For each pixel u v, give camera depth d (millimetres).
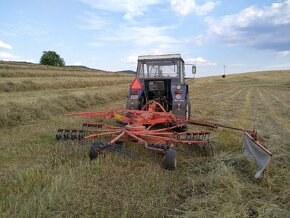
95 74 43125
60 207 3299
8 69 31656
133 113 6551
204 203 3477
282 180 4070
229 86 49469
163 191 3828
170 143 5344
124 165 4820
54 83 22500
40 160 5004
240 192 3715
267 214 3238
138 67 8516
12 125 8094
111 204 3479
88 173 4305
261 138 6559
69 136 5727
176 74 8328
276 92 31312
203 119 10312
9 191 3707
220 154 5207
